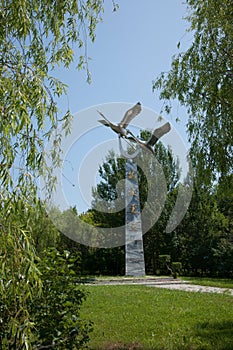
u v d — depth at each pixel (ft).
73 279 12.67
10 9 9.89
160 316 24.95
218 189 19.71
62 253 13.30
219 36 18.70
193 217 83.87
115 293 38.55
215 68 18.75
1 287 7.10
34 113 9.77
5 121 7.81
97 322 23.17
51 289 11.66
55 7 12.25
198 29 19.38
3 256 7.22
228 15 18.28
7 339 8.15
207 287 49.34
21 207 7.82
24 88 8.80
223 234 85.05
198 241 84.89
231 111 18.31
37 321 11.08
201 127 19.42
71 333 11.64
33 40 11.98
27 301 8.98
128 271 58.29
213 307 28.53
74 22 13.32
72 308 12.30
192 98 19.65
